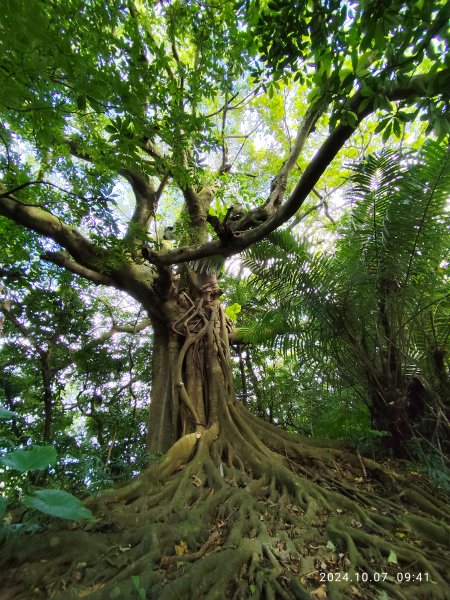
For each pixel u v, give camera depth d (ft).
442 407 18.80
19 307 30.58
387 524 13.50
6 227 27.63
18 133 23.35
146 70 15.97
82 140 20.63
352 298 19.11
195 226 28.78
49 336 31.04
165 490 15.51
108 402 35.32
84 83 12.60
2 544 10.75
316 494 15.08
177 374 23.88
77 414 38.37
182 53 27.04
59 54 11.19
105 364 35.78
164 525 12.15
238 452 19.38
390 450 19.29
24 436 25.79
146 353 38.52
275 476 16.65
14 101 13.17
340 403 26.50
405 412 18.83
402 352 18.98
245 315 34.42
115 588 8.96
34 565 10.18
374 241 18.75
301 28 10.52
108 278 25.72
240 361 34.01
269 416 33.12
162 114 16.58
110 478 16.26
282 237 20.45
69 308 32.04
